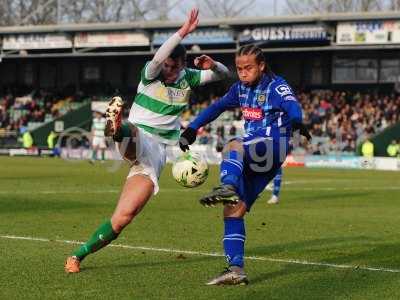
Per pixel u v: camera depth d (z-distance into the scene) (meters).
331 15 60.59
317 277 11.41
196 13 11.22
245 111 10.89
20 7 87.25
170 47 11.16
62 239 15.09
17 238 15.12
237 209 10.62
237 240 10.63
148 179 11.40
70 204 23.08
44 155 66.75
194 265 12.28
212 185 34.25
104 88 80.25
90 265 12.12
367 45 61.09
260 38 63.44
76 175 38.50
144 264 12.33
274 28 63.00
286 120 10.66
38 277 11.01
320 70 72.06
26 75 83.56
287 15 62.09
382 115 64.56
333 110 66.50
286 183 37.06
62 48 71.06
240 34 64.00
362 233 17.16
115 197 25.88
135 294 9.98
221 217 19.91
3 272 11.34
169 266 12.16
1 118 77.12
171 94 11.65
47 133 68.88
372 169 56.09
